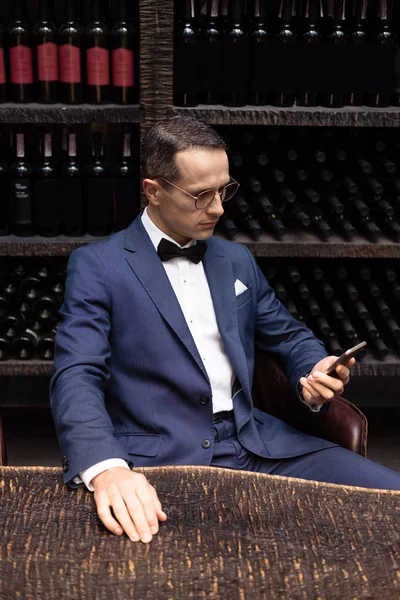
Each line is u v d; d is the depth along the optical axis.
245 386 1.87
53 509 1.30
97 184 2.69
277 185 2.77
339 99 2.58
